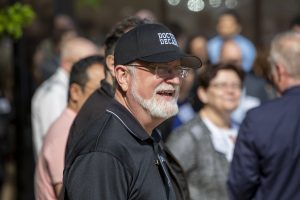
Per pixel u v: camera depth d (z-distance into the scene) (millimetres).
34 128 11852
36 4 18281
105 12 20328
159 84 6184
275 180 8273
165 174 6367
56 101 11312
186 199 7277
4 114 17250
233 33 16703
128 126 6164
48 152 8258
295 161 8195
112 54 7547
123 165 5934
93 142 6008
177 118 11930
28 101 15805
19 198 15891
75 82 8562
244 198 8570
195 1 21266
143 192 6020
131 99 6273
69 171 6043
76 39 11797
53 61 16438
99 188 5805
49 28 18141
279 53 8500
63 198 6113
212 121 9672
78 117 7008
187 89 11906
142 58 6137
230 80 9711
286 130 8211
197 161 9328
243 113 12906
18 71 15531
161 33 6270
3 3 15195
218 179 9320
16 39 14305
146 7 20938
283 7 21828
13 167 17953
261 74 13914
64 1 18750
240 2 21719
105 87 7230
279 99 8430
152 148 6293
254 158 8383
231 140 9633
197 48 14734
